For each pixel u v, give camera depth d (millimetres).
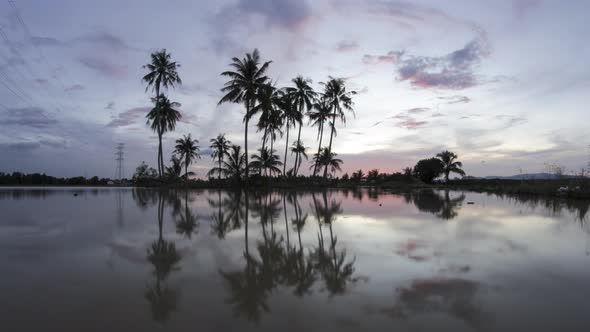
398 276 4355
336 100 34625
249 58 28688
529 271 4566
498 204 15094
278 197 19547
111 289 3793
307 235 7293
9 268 4621
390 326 2895
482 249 5934
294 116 33625
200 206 13734
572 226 8555
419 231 7816
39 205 14242
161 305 3328
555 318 3074
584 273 4477
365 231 7820
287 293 3727
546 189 19641
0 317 3004
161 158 31547
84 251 5668
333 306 3348
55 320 2953
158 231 7727
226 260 5156
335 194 23469
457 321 3000
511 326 2910
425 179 53750
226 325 2902
